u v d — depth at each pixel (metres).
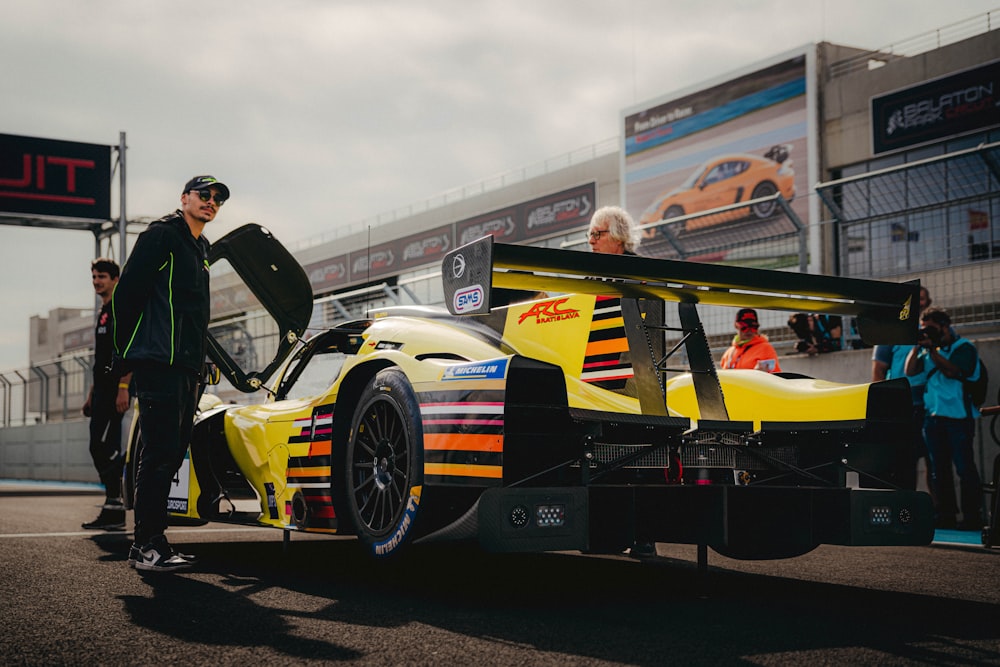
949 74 14.52
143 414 3.40
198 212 3.54
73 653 2.04
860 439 3.11
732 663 1.96
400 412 2.86
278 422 3.65
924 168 6.39
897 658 2.01
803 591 2.96
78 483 14.68
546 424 2.68
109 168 16.95
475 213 23.20
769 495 2.95
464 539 2.50
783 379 3.38
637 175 19.95
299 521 3.46
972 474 5.27
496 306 3.39
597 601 2.72
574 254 2.56
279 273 4.12
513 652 2.05
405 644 2.13
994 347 5.89
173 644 2.12
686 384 3.52
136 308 3.36
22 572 3.26
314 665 1.94
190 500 4.21
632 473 2.91
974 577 3.32
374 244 23.53
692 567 3.62
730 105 18.22
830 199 6.92
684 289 2.83
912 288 3.13
